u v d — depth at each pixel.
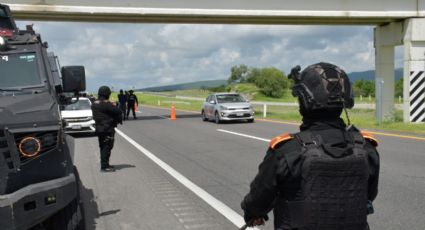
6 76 5.84
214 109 26.09
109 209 7.46
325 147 2.49
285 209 2.57
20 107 5.04
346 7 23.47
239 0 23.58
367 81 85.69
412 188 8.23
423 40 22.17
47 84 5.86
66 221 5.36
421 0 22.89
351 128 2.69
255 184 2.67
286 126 22.39
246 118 25.34
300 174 2.50
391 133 17.22
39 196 4.59
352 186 2.48
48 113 5.00
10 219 4.38
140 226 6.50
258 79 91.06
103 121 10.85
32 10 21.86
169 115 35.94
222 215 6.90
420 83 21.75
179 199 7.98
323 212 2.45
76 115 20.06
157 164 11.88
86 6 22.56
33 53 6.09
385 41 24.42
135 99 31.98
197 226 6.39
